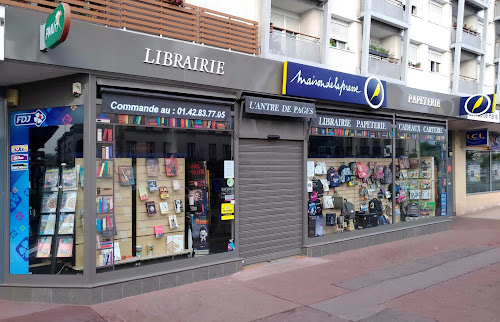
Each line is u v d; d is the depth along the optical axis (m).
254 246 7.81
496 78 17.83
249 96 7.46
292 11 10.05
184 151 6.89
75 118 5.85
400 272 7.34
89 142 5.76
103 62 5.77
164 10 6.64
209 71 6.93
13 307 5.57
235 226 7.43
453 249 9.34
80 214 5.87
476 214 15.61
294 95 8.16
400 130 10.83
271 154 8.10
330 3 9.79
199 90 6.91
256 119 7.76
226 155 7.36
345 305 5.65
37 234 6.02
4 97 6.17
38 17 5.21
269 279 6.89
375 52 11.57
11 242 6.09
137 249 6.39
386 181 10.52
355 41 10.91
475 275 7.16
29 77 5.80
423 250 9.23
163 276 6.36
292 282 6.72
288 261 8.08
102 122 5.95
